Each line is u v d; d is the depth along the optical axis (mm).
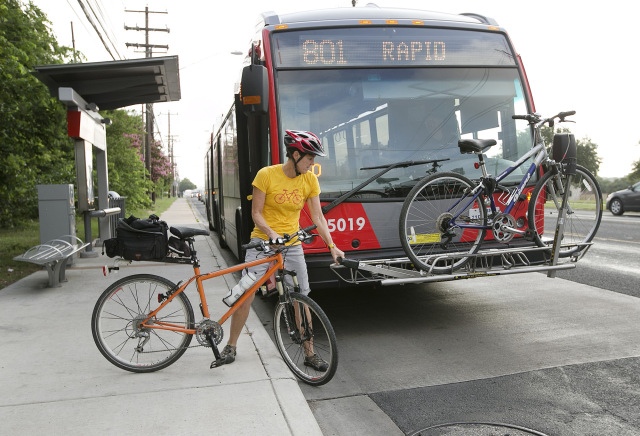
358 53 5988
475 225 5324
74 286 7863
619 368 4750
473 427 3721
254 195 4355
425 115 6012
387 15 6258
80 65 9242
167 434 3369
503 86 6293
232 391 3977
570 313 6578
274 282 4730
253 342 5094
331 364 4215
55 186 8797
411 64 6059
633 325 6027
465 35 6270
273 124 5738
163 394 3941
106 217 12586
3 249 12445
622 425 3715
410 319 6504
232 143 9258
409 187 5844
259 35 6094
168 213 32312
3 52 12719
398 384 4535
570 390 4309
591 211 5977
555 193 5672
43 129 14641
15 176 15391
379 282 5844
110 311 4426
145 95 12000
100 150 12359
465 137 6082
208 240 14508
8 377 4316
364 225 5719
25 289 7664
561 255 5883
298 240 4301
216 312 6289
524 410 3973
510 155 6191
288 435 3350
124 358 4430
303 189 4414
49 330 5594
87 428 3449
